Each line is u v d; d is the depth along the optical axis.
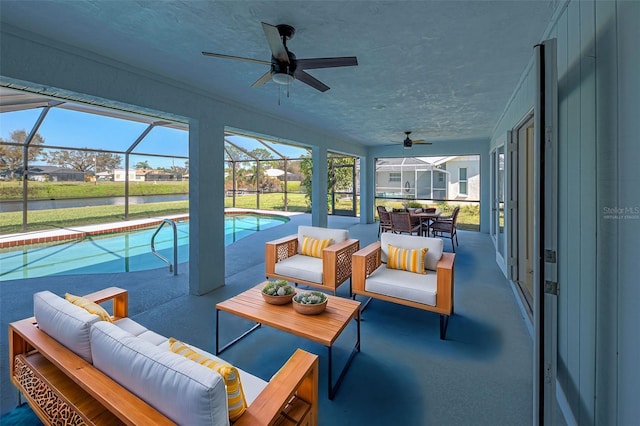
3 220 7.22
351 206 11.63
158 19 2.14
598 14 1.44
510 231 4.12
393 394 2.03
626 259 1.19
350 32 2.33
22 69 2.24
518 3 1.96
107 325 1.42
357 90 3.78
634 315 1.13
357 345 2.51
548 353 1.47
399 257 3.34
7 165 7.25
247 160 13.30
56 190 8.19
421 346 2.61
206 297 3.68
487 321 3.06
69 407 1.39
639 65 1.08
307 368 1.45
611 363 1.33
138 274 4.62
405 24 2.22
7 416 1.82
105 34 2.34
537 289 1.49
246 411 1.21
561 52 2.00
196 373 1.08
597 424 1.47
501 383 2.13
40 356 1.76
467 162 9.80
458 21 2.18
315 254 3.93
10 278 4.47
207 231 3.84
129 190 9.81
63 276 4.53
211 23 2.20
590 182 1.55
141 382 1.17
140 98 3.04
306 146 6.84
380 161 11.72
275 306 2.46
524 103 3.29
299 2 1.94
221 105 4.03
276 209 13.14
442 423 1.79
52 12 2.03
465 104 4.44
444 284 2.74
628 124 1.17
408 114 5.09
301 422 1.37
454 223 6.38
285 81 2.32
